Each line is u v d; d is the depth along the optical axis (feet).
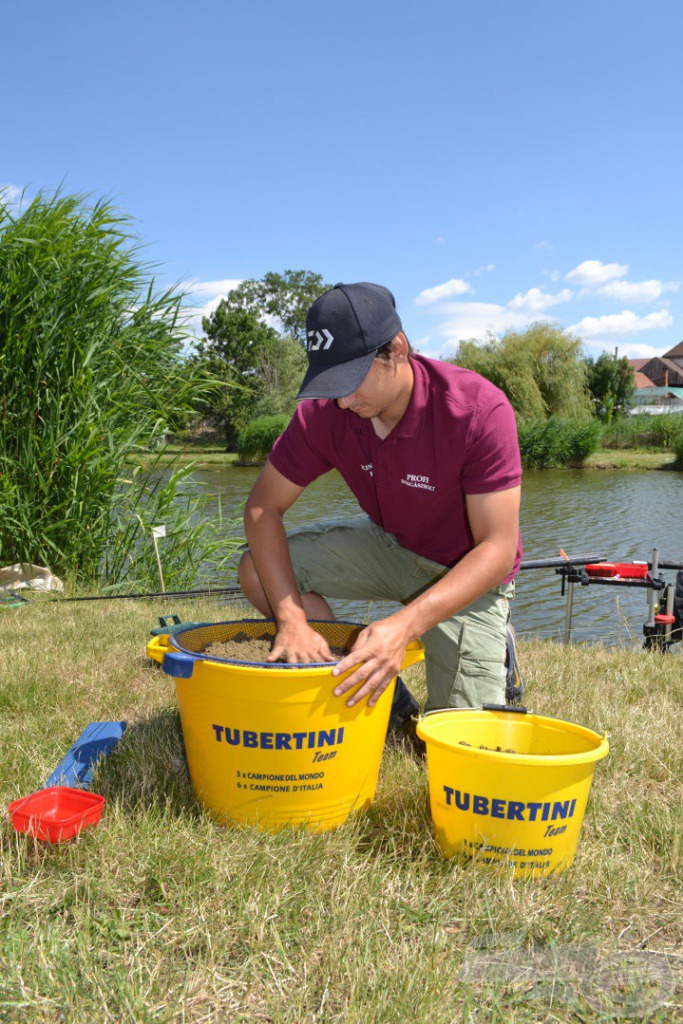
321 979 5.03
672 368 282.15
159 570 22.06
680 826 7.01
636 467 104.12
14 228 21.85
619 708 10.71
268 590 7.75
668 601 16.81
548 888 6.15
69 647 13.35
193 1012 4.73
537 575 33.96
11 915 5.52
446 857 6.54
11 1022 4.61
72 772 7.82
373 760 7.14
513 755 6.02
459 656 8.28
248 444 113.09
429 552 8.65
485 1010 4.80
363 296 6.59
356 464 8.04
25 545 21.83
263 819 6.77
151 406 24.47
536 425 107.86
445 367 7.40
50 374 21.85
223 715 6.54
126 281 23.32
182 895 5.76
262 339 181.88
